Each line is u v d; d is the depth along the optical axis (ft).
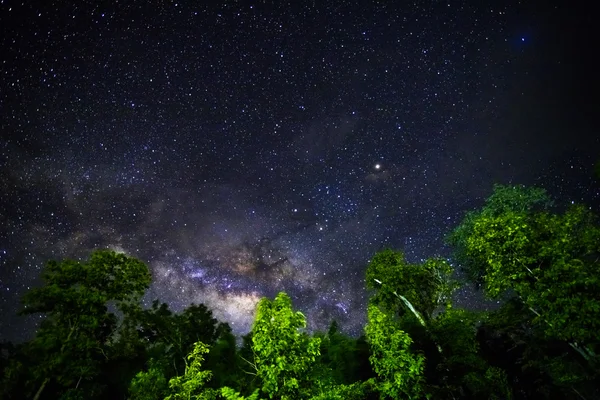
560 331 52.37
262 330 39.29
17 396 73.20
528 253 57.00
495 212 89.76
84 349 70.49
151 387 58.80
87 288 74.33
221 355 97.55
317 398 39.50
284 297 42.80
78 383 73.67
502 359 89.56
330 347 95.61
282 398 38.40
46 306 72.38
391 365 45.27
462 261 95.40
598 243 54.54
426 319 86.89
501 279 57.72
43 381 70.33
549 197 87.04
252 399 39.09
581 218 58.08
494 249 58.34
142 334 93.61
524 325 78.33
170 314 100.27
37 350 69.56
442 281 87.61
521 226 57.77
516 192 88.69
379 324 48.32
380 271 92.22
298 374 39.70
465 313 74.84
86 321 71.72
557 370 63.36
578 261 52.49
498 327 81.35
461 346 71.67
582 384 65.72
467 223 92.99
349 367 88.89
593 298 50.16
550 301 53.21
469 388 71.67
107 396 84.94
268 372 38.55
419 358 46.16
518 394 81.82
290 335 39.17
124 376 87.10
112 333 82.28
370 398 60.34
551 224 58.44
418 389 46.32
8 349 78.64
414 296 86.94
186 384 42.88
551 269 53.26
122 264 79.82
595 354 56.03
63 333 69.97
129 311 79.30
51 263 75.25
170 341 95.61
